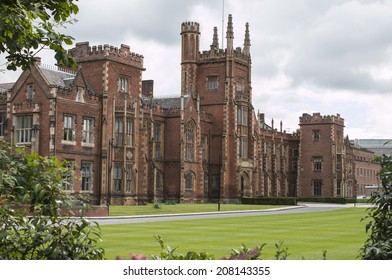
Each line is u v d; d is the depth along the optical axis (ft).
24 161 29.63
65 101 186.39
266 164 335.67
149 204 224.53
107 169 201.98
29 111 182.80
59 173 30.30
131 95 216.33
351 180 382.22
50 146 180.04
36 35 35.12
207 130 275.80
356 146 457.27
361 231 94.12
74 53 211.00
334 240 77.46
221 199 271.08
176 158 253.03
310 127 358.64
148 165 242.78
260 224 111.34
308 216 148.97
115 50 208.64
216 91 279.90
